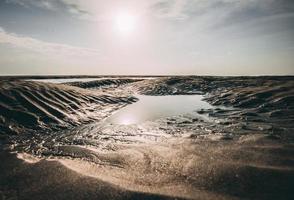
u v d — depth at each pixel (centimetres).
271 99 1530
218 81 3041
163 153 693
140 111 1516
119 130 1037
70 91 1533
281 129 974
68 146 785
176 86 3019
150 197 442
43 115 1091
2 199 448
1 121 958
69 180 507
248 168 554
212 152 688
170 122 1192
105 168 601
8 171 555
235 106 1574
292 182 487
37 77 6800
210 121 1201
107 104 1633
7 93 1149
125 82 3997
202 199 437
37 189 479
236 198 444
